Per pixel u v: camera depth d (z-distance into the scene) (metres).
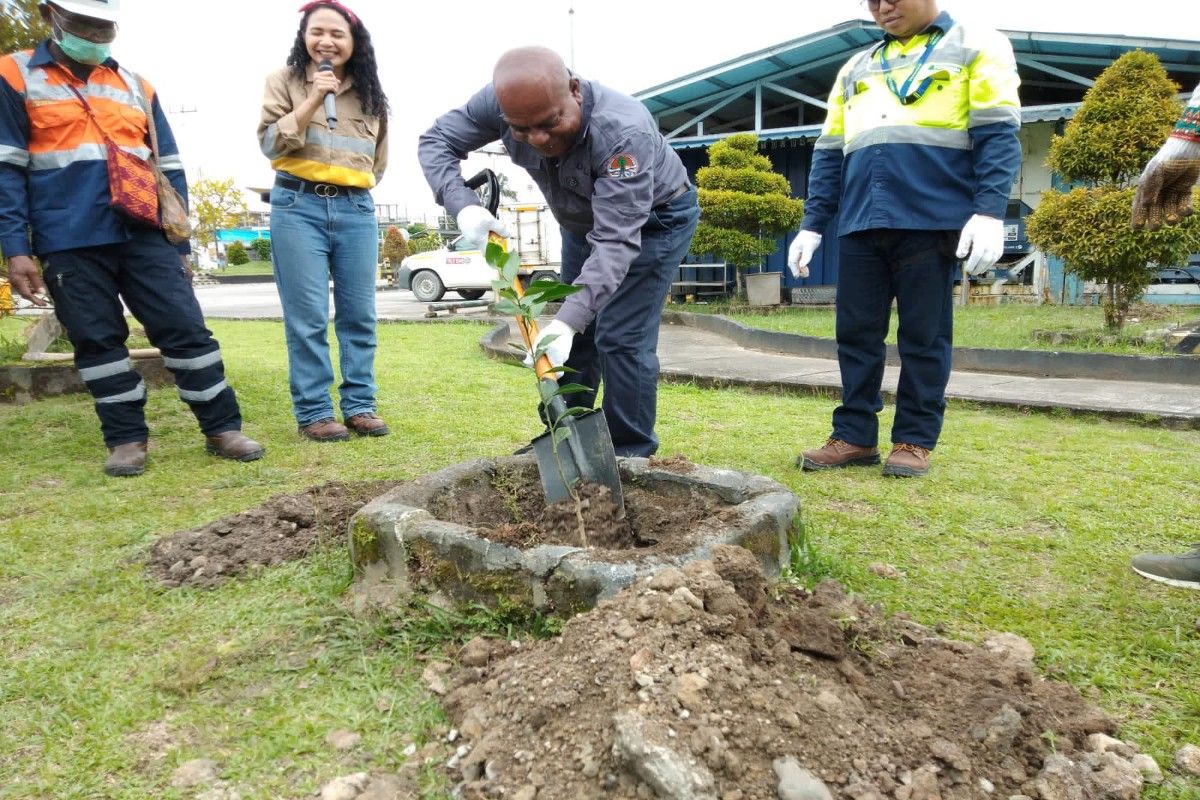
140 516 2.92
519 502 2.44
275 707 1.70
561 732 1.42
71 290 3.42
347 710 1.67
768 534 2.10
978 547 2.56
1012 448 3.89
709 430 4.33
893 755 1.38
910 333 3.34
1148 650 1.89
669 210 2.96
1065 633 1.97
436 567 1.99
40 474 3.50
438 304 14.85
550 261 16.16
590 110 2.57
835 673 1.62
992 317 9.31
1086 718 1.57
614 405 3.09
